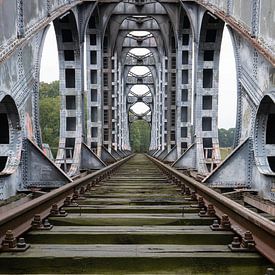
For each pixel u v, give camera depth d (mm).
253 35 10500
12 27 9977
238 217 5195
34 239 4930
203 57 19891
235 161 11570
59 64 20688
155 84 55969
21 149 11078
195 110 20000
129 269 3996
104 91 32938
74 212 6875
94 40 28656
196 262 4039
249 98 11406
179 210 6938
